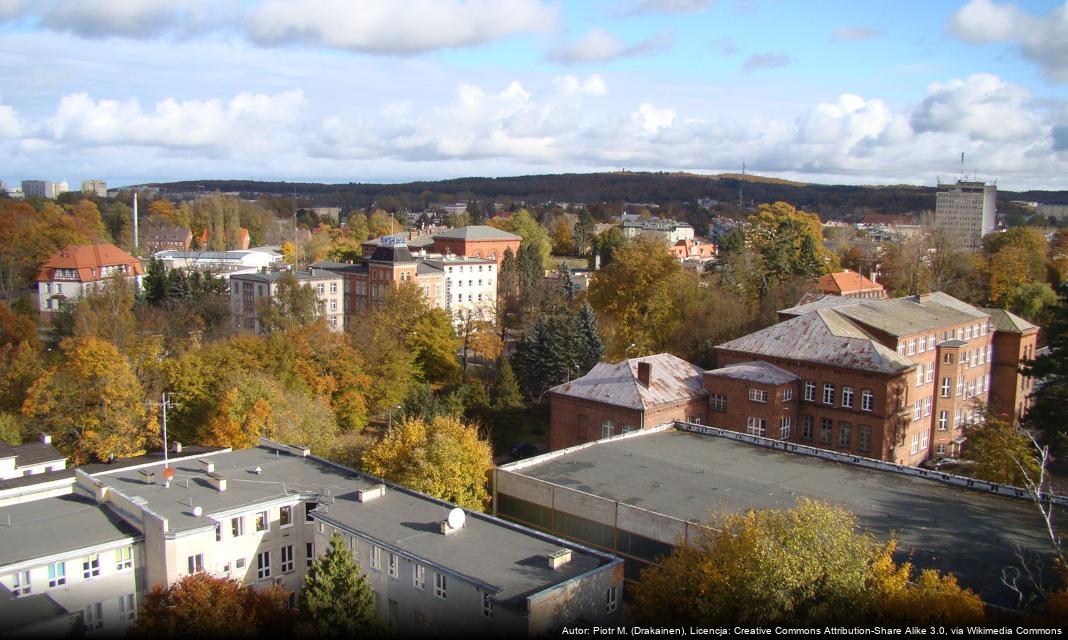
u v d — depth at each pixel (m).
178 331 127.69
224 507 52.28
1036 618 37.38
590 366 112.00
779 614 36.47
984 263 155.38
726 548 38.78
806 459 67.94
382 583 46.84
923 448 89.81
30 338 125.19
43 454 69.69
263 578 53.69
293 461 62.84
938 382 90.94
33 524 51.66
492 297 189.50
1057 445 68.44
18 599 43.34
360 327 114.56
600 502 55.78
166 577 48.78
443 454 59.84
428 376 119.56
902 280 146.88
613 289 126.25
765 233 161.25
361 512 51.41
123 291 135.75
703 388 85.31
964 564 46.91
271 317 126.38
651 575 41.84
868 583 38.19
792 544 37.66
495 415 99.31
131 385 84.38
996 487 59.50
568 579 41.31
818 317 86.75
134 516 51.81
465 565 43.25
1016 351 101.12
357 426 99.25
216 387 88.19
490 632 40.34
